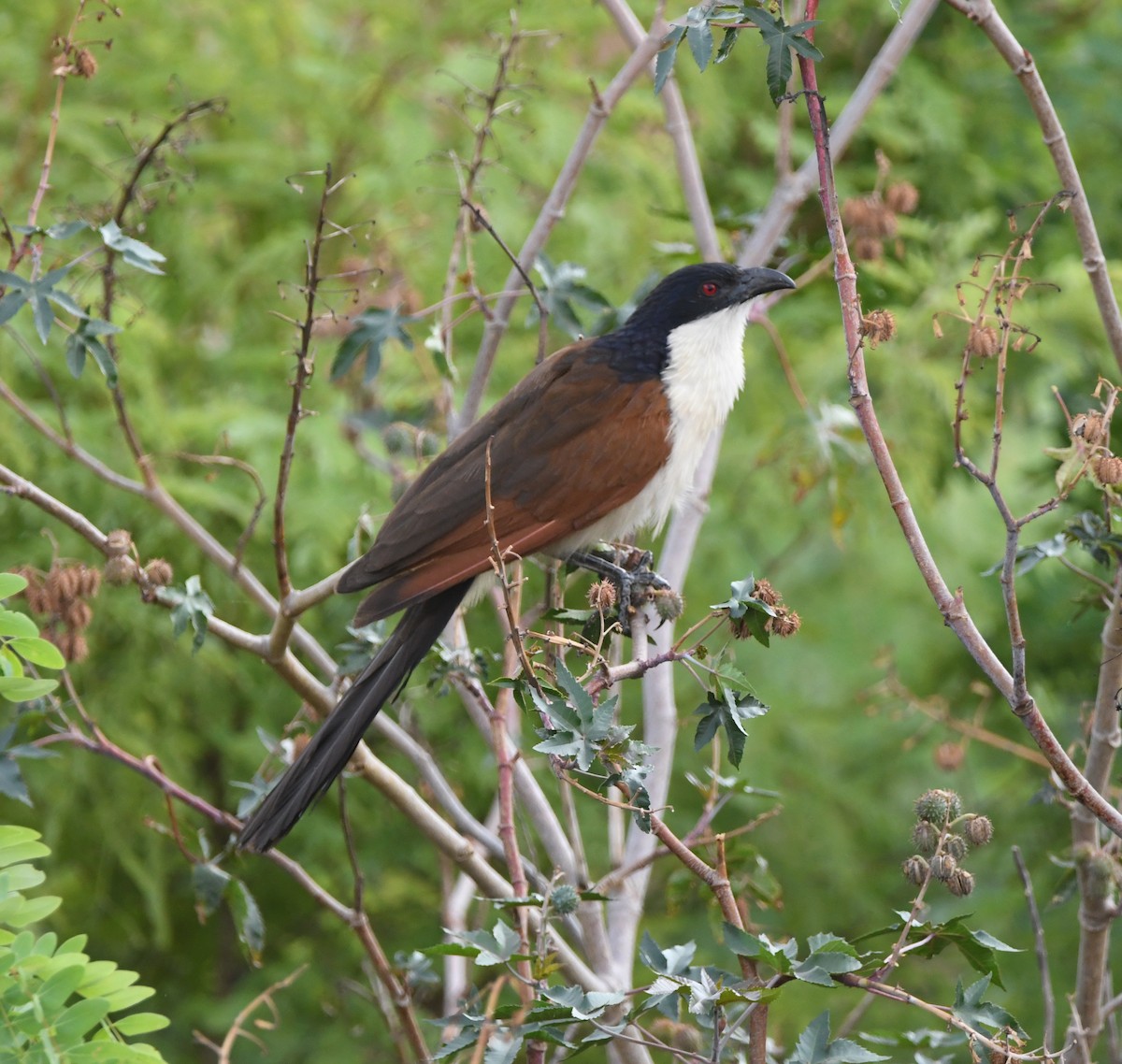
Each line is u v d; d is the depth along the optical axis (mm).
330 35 13195
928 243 12602
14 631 5391
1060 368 12320
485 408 11492
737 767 5477
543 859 10953
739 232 9914
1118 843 6551
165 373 12227
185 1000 12617
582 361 7609
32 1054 4539
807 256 9148
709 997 4773
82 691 11555
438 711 11797
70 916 12062
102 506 11094
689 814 12992
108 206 7750
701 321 7695
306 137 12688
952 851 5082
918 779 14336
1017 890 12141
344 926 12492
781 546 14695
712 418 7645
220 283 12117
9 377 10992
